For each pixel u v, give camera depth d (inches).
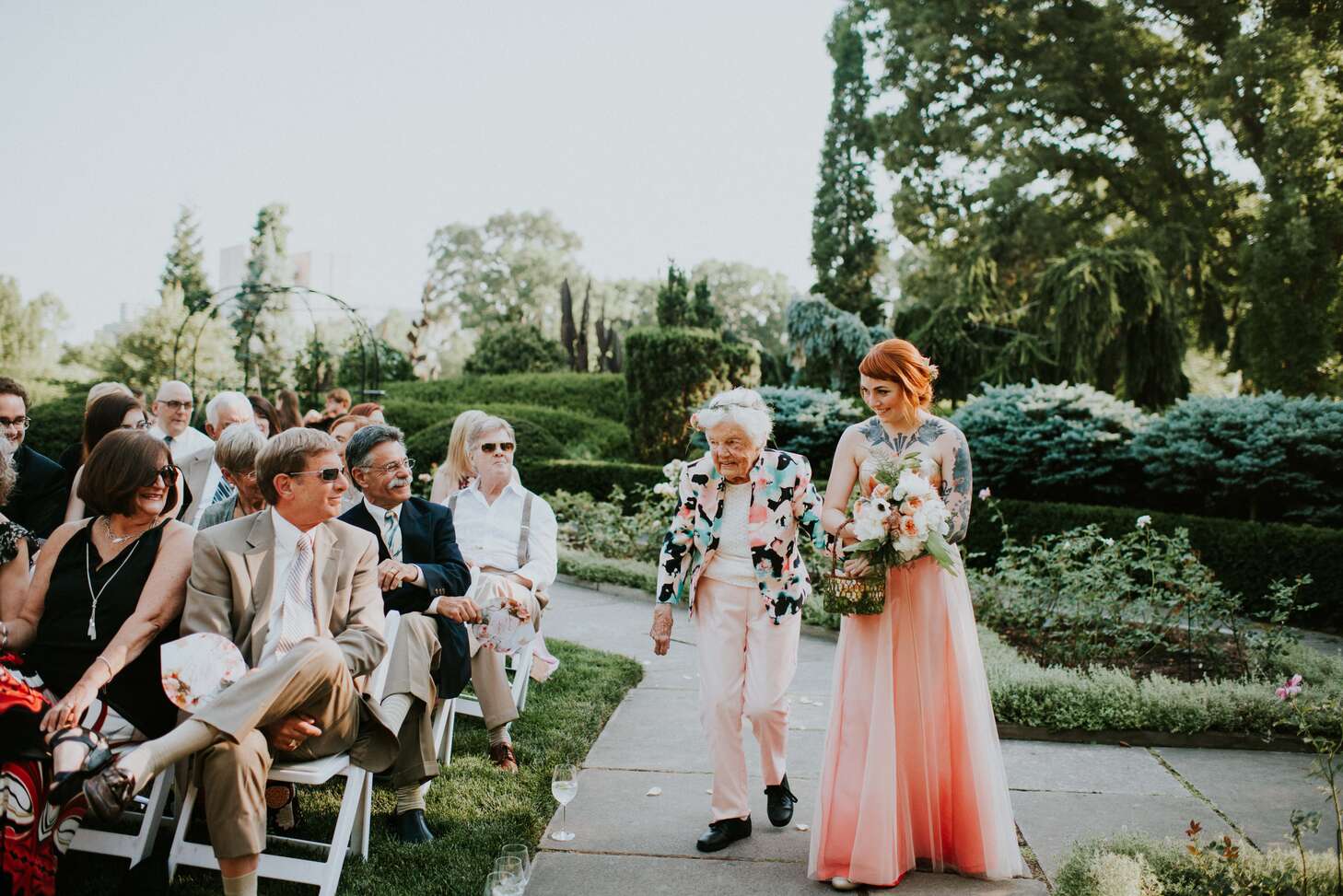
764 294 2410.2
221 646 112.3
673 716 194.2
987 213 826.2
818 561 300.2
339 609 127.6
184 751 103.9
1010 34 813.9
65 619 121.9
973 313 714.8
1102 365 559.2
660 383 602.2
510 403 876.6
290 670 110.1
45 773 109.6
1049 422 372.8
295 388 860.6
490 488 177.5
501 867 101.4
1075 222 854.5
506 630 155.2
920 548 119.7
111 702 119.0
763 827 140.3
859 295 1108.5
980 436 389.4
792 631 133.6
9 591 126.1
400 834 130.4
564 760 161.5
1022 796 154.7
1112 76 791.1
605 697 198.5
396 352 1074.7
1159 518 333.4
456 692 146.9
